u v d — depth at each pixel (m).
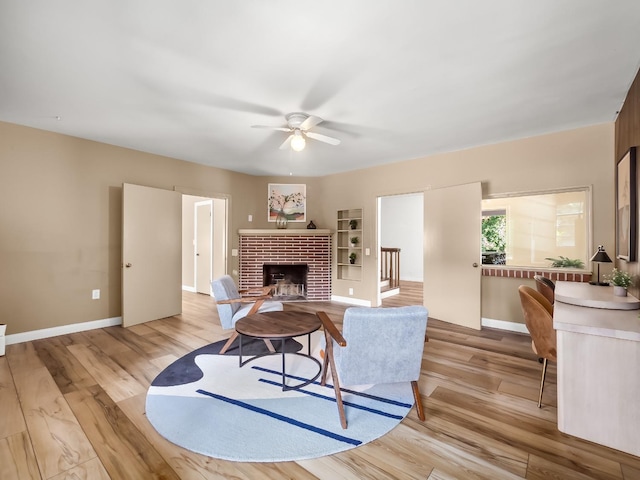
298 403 2.21
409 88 2.55
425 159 4.60
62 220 3.66
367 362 1.90
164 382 2.50
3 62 2.17
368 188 5.28
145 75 2.35
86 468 1.57
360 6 1.65
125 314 3.99
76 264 3.78
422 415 2.00
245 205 5.78
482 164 4.07
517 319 3.89
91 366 2.80
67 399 2.23
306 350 3.30
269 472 1.56
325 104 2.83
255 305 3.17
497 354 3.14
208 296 6.15
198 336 3.68
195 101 2.78
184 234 6.93
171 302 4.56
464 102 2.80
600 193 3.32
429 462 1.63
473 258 4.00
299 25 1.80
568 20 1.77
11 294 3.33
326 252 5.76
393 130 3.50
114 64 2.20
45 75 2.35
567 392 1.77
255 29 1.84
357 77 2.38
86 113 3.04
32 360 2.92
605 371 1.68
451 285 4.27
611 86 2.53
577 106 2.89
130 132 3.58
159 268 4.40
